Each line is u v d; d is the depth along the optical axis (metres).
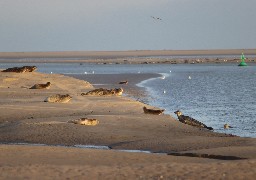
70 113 75.94
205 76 186.25
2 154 45.59
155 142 55.16
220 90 127.81
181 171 38.12
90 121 64.25
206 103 98.88
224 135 61.78
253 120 77.25
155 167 39.47
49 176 36.72
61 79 127.44
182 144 53.94
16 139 58.56
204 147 52.38
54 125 63.69
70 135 59.31
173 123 67.69
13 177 36.31
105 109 80.25
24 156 44.84
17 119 72.00
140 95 114.69
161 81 160.75
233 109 89.69
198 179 36.03
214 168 38.84
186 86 140.62
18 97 95.69
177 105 95.69
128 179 36.16
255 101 102.19
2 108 79.75
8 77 121.44
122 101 90.00
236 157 45.41
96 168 39.12
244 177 36.44
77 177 36.56
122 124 65.62
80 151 47.97
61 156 45.28
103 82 156.25
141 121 67.81
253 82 155.88
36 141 57.38
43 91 106.31
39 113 75.88
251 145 52.09
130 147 53.62
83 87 117.62
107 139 57.88
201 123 69.50
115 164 41.44
